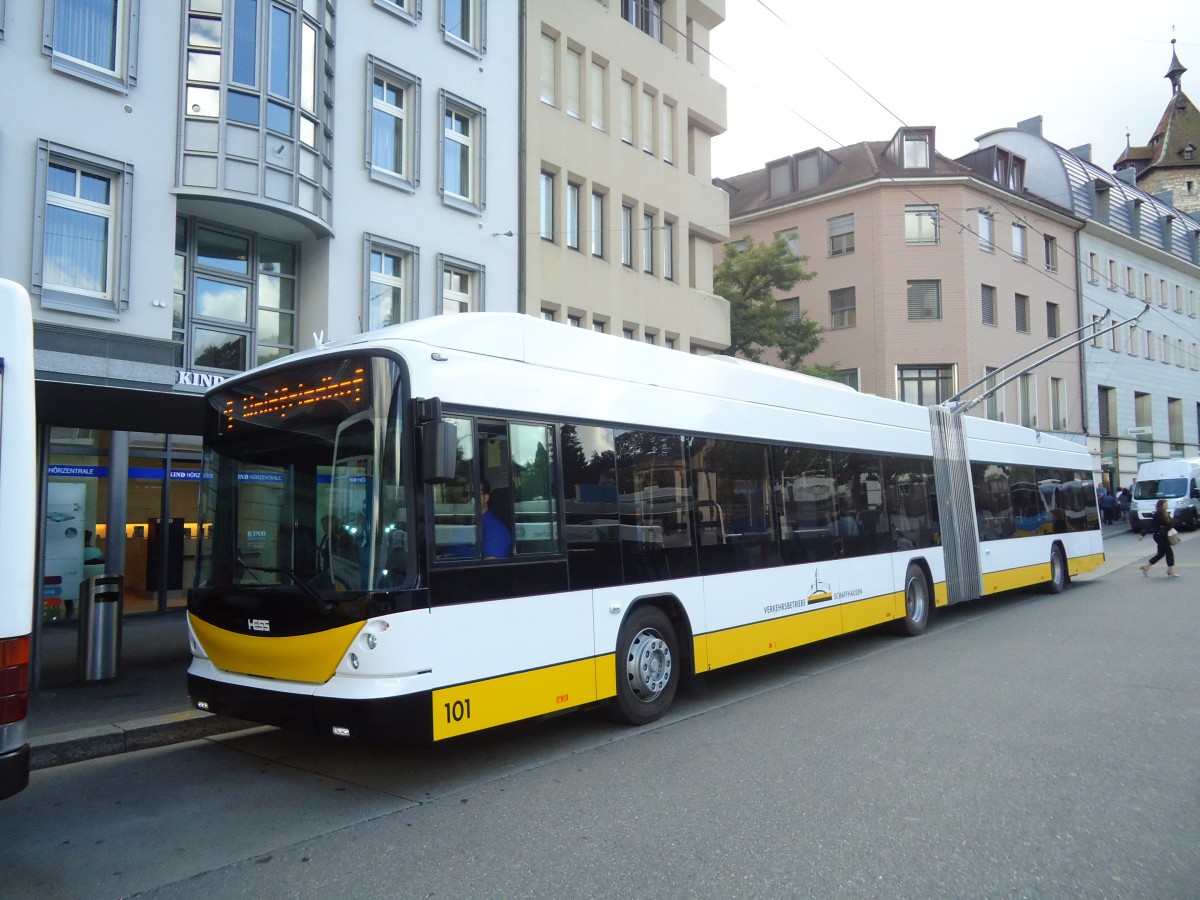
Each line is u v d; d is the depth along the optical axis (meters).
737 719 7.59
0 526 4.23
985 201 36.88
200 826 5.27
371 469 5.67
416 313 15.83
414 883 4.36
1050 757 6.18
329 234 14.47
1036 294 39.28
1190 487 35.59
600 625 6.96
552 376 6.91
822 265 36.94
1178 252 51.38
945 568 12.84
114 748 6.95
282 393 6.27
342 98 14.95
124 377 11.59
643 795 5.61
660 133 21.70
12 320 4.37
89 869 4.66
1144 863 4.39
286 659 5.81
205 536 6.64
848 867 4.38
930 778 5.76
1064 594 16.89
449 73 16.70
